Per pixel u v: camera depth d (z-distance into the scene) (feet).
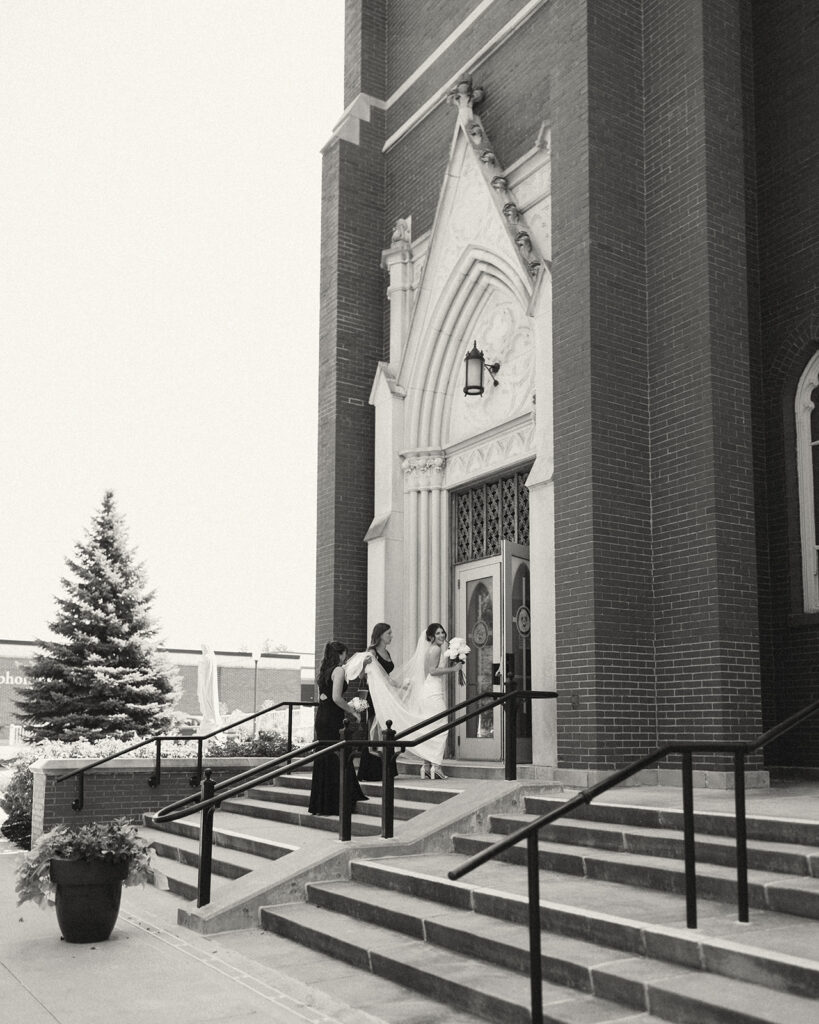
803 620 32.96
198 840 34.94
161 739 42.29
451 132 47.37
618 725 31.50
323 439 49.44
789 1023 13.55
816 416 34.17
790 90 35.17
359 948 20.27
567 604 32.81
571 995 16.55
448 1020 16.84
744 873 17.94
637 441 33.65
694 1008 14.76
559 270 34.94
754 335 35.04
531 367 41.34
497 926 19.80
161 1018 17.19
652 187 35.06
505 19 45.03
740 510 31.91
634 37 35.99
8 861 37.58
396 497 46.55
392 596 45.57
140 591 92.53
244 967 20.57
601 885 21.75
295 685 156.15
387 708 37.14
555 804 27.40
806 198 34.30
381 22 53.62
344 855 25.68
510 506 43.04
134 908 27.09
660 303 34.17
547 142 40.11
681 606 32.09
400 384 47.52
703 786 30.09
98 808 41.14
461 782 34.88
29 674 88.12
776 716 33.42
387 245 51.26
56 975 20.15
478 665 43.27
